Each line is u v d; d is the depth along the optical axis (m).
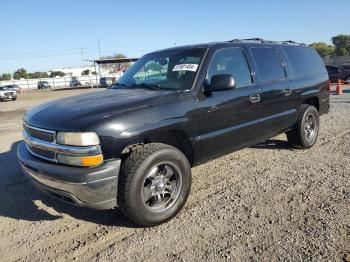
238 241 3.43
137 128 3.63
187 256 3.24
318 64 6.95
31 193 4.94
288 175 5.14
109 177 3.45
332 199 4.23
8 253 3.48
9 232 3.89
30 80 83.12
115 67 55.53
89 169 3.39
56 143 3.54
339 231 3.50
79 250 3.46
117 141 3.51
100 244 3.54
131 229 3.80
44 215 4.25
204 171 5.47
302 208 4.05
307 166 5.51
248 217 3.90
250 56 5.20
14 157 6.97
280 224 3.71
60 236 3.75
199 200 4.42
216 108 4.43
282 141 7.05
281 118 5.65
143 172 3.57
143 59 5.37
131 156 3.62
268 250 3.25
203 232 3.64
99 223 3.98
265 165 5.64
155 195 3.80
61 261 3.29
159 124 3.81
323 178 4.95
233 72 4.85
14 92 31.72
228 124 4.65
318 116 6.62
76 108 3.81
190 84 4.30
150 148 3.71
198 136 4.28
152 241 3.53
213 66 4.56
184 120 4.06
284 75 5.80
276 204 4.19
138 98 3.97
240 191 4.63
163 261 3.19
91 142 3.39
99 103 3.90
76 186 3.38
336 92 16.84
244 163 5.78
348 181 4.79
